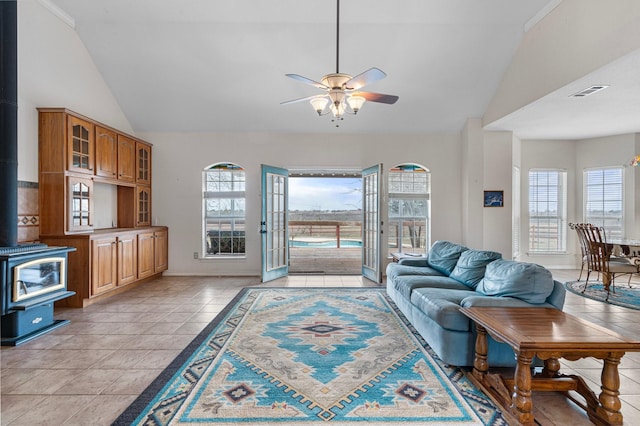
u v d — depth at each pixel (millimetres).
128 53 4793
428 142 6223
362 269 6309
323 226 11312
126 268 4918
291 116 5855
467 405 2119
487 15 4246
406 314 3580
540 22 4164
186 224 6176
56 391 2289
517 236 6879
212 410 2057
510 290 2695
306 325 3572
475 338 2521
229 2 4070
